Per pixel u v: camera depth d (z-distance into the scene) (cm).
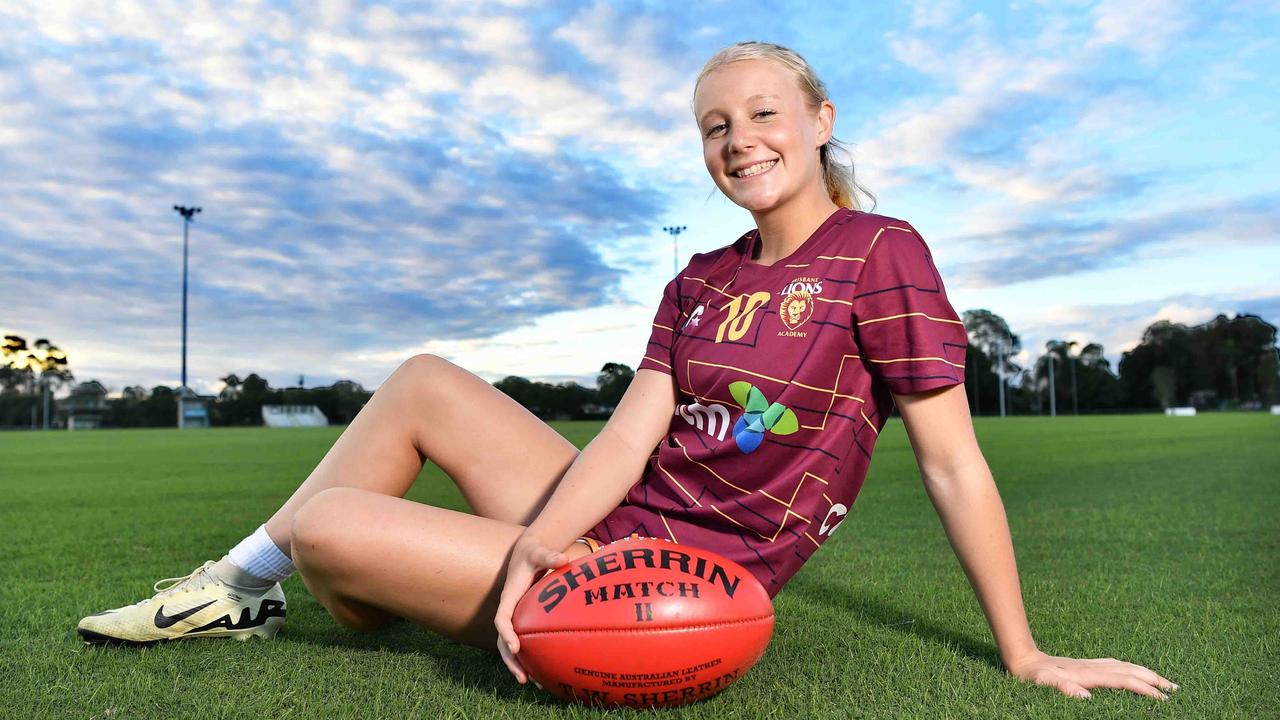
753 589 162
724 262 193
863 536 432
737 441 172
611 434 186
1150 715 156
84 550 411
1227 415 4722
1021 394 7500
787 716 160
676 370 186
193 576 220
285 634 233
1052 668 175
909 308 168
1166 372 7219
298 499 208
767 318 175
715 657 155
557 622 154
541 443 203
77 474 982
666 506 179
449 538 175
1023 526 465
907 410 174
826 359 170
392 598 179
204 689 182
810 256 177
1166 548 384
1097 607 257
